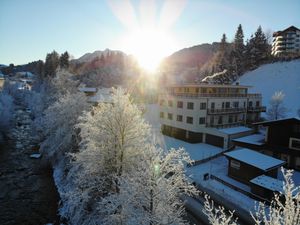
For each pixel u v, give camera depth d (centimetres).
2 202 2492
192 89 4344
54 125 3319
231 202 2088
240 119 4669
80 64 17738
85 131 2152
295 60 7656
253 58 8506
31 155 3806
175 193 1354
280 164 2430
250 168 2395
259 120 4994
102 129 1934
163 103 4672
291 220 635
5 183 2898
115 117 1925
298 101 5966
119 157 1900
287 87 6656
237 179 2528
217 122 4241
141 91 10256
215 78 7862
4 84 10150
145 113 6812
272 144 3033
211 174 2675
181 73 17300
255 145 3141
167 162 1399
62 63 10788
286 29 11231
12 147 4225
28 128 5650
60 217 2208
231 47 9162
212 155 3362
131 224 1217
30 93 9606
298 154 2761
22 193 2686
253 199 2120
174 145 3891
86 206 1869
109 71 14888
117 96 2042
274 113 4900
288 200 664
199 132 4022
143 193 1269
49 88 6769
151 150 1460
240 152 2680
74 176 2331
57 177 2958
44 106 5784
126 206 1280
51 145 3300
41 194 2673
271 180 2139
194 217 1914
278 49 11388
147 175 1267
